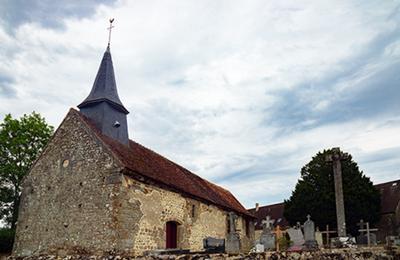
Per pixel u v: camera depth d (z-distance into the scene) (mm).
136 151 19828
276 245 16047
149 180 16750
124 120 20031
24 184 18344
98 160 16266
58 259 14703
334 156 18750
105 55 20719
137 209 15734
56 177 17344
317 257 12938
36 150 25562
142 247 15547
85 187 16188
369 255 13641
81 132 17344
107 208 15172
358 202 26531
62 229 16109
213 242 16516
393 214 32062
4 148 24719
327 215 27109
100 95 19047
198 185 23453
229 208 24781
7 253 21938
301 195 28656
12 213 25547
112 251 14406
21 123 25406
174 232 18562
